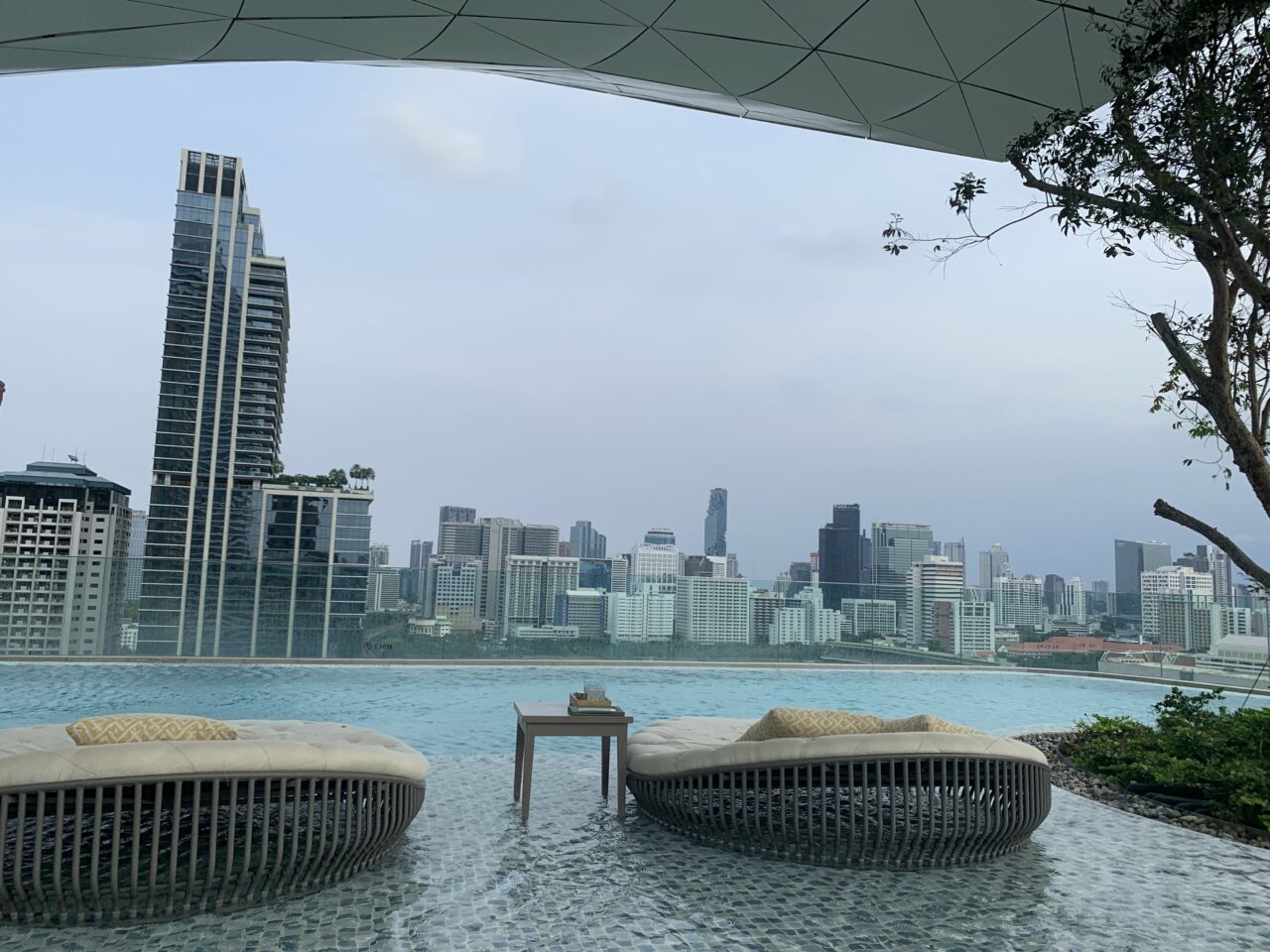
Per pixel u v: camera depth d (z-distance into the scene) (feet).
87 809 9.66
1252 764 16.51
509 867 12.02
